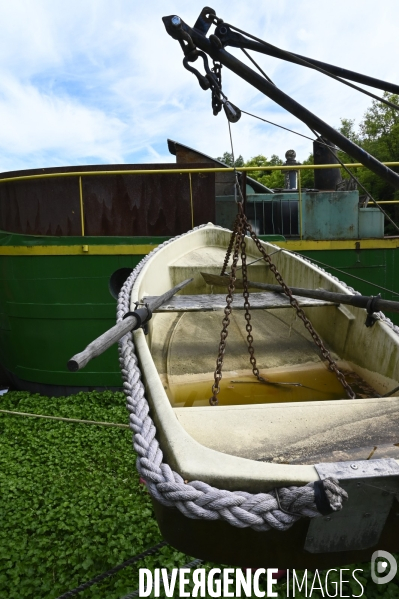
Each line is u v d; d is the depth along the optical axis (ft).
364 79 8.20
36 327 19.84
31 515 11.75
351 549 4.80
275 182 98.37
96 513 11.66
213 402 7.77
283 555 4.96
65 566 9.89
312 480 4.34
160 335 11.16
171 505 4.37
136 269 11.73
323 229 20.89
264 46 7.58
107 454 14.99
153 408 5.68
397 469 4.39
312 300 10.00
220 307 9.22
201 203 19.94
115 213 19.57
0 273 20.35
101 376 19.92
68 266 18.99
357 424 5.73
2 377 24.35
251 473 4.42
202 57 7.75
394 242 20.06
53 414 18.33
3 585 9.34
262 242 14.98
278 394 8.82
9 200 20.38
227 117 8.08
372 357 8.99
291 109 7.21
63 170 19.42
